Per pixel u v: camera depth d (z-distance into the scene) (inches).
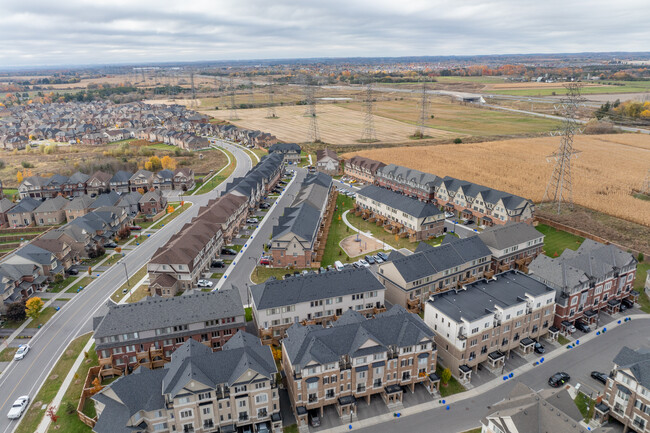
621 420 2536.9
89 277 4515.3
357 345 2691.9
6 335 3545.8
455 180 6166.3
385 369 2773.1
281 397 2874.0
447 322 3011.8
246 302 3954.2
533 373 3036.4
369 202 6008.9
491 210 5428.2
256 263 4734.3
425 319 3287.4
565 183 7037.4
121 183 7470.5
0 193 6712.6
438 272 3811.5
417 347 2800.2
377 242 5211.6
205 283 4220.0
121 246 5285.4
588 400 2783.0
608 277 3602.4
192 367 2488.9
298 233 4554.6
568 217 5767.7
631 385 2470.5
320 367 2598.4
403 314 2942.9
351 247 5078.7
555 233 5334.6
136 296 4094.5
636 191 6820.9
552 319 3408.0
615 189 6791.3
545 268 3580.2
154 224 6003.9
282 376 2955.2
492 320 3011.8
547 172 7711.6
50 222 6067.9
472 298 3282.5
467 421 2632.9
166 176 7578.7
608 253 3759.8
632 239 5059.1
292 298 3348.9
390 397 2802.7
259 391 2534.5
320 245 5128.0
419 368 2856.8
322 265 4650.6
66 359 3250.5
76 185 7332.7
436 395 2856.8
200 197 7194.9
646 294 4008.4
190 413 2468.0
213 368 2527.1
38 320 3745.1
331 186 6958.7
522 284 3489.2
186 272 4119.1
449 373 2869.1
